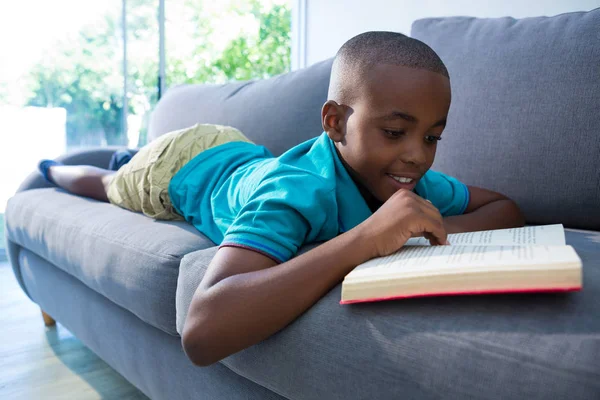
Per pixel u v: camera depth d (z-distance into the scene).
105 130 2.67
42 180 1.56
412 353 0.47
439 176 0.94
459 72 1.12
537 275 0.44
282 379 0.58
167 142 1.21
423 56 0.66
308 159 0.77
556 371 0.40
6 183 2.45
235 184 0.96
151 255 0.88
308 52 2.93
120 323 1.04
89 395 1.15
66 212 1.23
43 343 1.44
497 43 1.09
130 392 1.17
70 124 2.58
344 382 0.52
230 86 1.67
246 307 0.56
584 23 1.00
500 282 0.45
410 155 0.65
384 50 0.67
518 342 0.43
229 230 0.67
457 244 0.61
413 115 0.64
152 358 0.94
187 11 5.26
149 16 2.73
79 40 2.56
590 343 0.41
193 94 1.75
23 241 1.40
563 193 0.98
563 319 0.44
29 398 1.14
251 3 5.91
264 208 0.67
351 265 0.58
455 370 0.45
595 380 0.39
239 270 0.61
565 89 0.97
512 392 0.42
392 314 0.51
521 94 1.02
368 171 0.69
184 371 0.85
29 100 2.46
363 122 0.67
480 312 0.48
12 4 2.38
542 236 0.61
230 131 1.29
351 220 0.73
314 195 0.68
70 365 1.30
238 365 0.65
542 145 0.99
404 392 0.47
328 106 0.72
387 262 0.54
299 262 0.58
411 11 2.24
